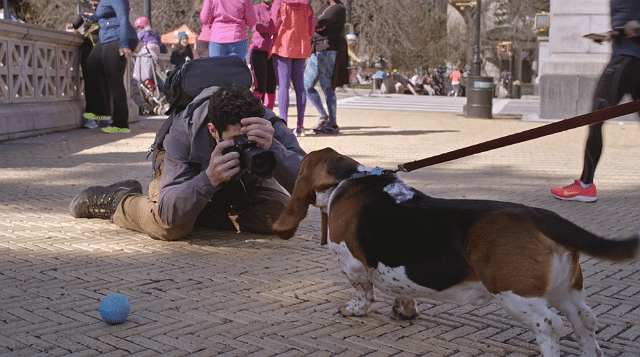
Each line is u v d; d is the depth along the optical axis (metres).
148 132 10.94
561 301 2.48
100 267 3.84
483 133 11.54
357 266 2.83
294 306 3.28
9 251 4.12
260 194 4.47
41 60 10.16
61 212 5.23
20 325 2.96
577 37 13.33
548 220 2.34
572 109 13.73
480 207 2.47
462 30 43.38
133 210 4.53
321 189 3.02
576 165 7.86
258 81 10.52
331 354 2.72
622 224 5.01
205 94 4.16
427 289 2.58
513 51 41.62
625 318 3.16
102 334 2.87
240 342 2.82
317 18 10.91
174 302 3.29
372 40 39.84
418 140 10.34
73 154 8.22
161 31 33.91
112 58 10.38
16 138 9.50
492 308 3.29
